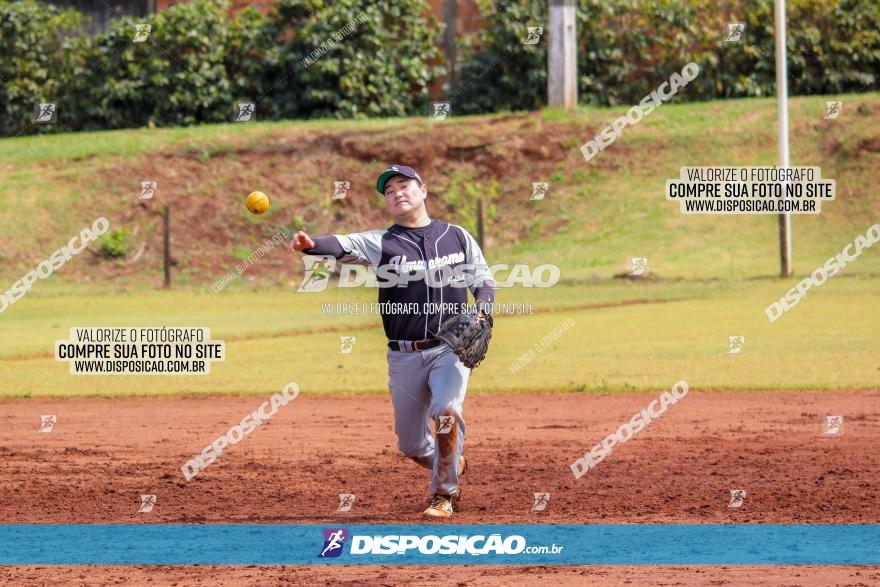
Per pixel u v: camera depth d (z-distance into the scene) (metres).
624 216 41.53
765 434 20.66
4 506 15.48
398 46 47.16
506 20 46.78
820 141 43.34
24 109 48.06
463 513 14.81
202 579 11.76
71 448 20.03
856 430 20.92
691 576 11.74
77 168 44.25
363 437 21.06
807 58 47.16
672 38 46.78
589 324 32.41
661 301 34.91
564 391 25.83
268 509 15.27
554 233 40.94
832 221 40.75
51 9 48.31
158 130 47.06
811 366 27.38
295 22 47.59
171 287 38.91
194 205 42.81
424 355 14.20
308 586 11.45
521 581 11.59
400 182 14.28
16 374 28.03
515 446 19.84
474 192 43.03
